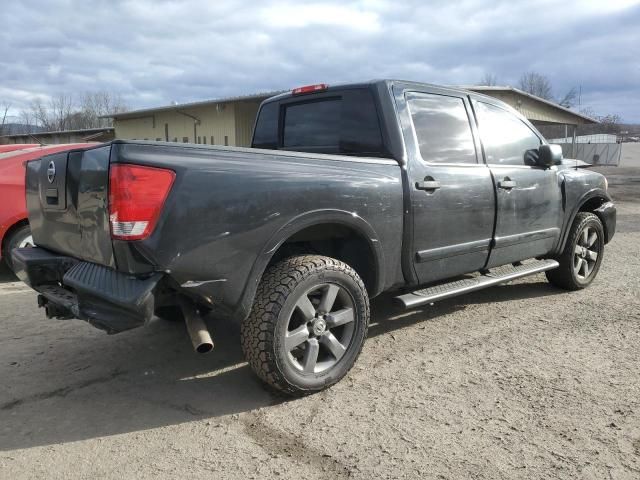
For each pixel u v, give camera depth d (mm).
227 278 3035
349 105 4195
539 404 3293
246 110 23062
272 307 3168
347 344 3572
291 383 3287
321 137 4457
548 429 3008
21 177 6504
